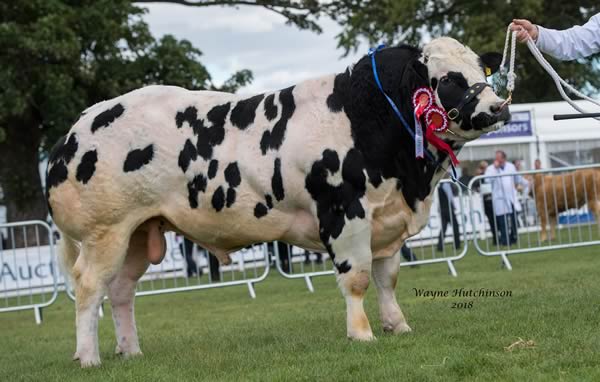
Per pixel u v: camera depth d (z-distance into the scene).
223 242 7.70
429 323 8.20
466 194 16.36
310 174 7.12
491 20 33.31
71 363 7.91
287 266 14.50
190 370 6.73
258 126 7.37
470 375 5.68
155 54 28.83
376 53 7.22
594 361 5.75
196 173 7.46
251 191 7.34
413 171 7.14
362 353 6.62
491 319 7.91
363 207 7.07
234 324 10.21
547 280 11.69
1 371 8.06
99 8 26.92
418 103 6.89
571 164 24.36
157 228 7.86
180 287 14.49
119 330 8.09
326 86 7.28
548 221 15.70
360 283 7.17
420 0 34.53
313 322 9.32
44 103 26.94
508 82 7.20
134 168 7.55
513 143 24.03
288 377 6.02
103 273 7.66
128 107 7.71
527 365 5.82
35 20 25.92
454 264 16.39
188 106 7.64
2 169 28.42
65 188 7.71
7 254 14.43
